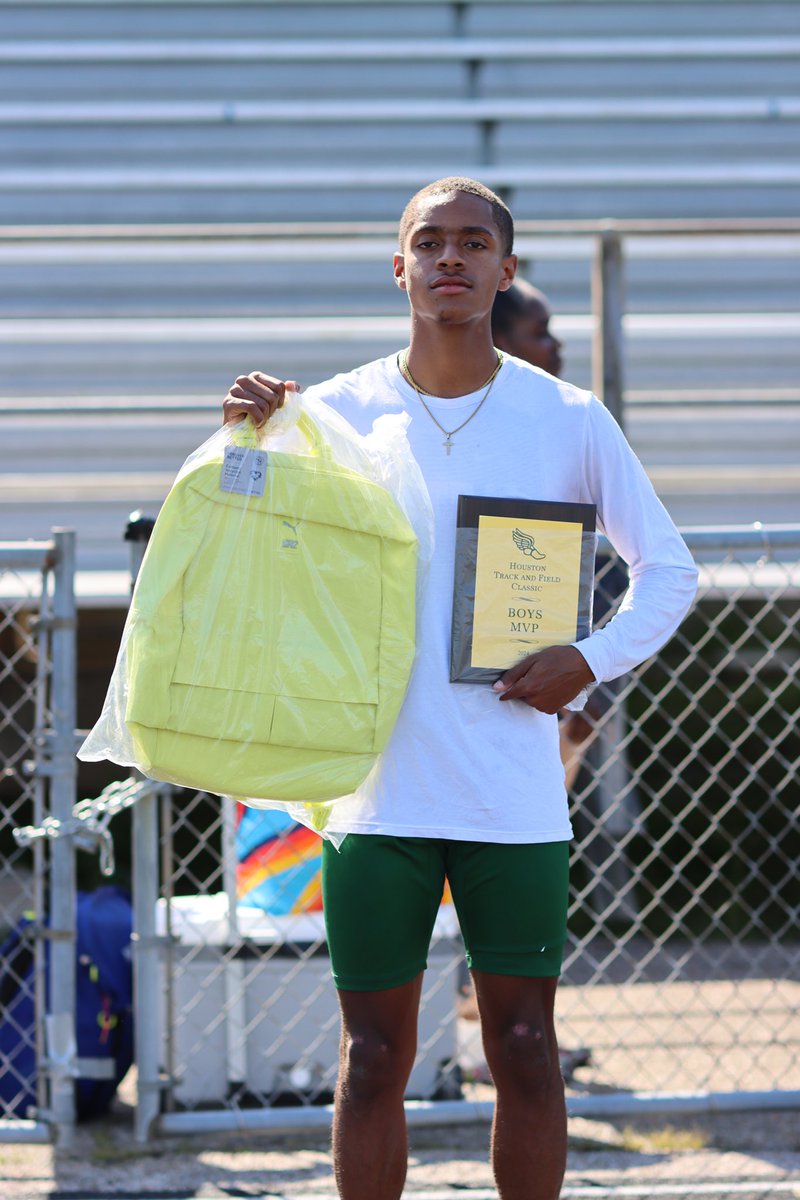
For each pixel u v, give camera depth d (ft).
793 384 49.29
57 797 24.43
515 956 16.22
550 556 16.26
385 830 16.14
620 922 42.75
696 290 49.29
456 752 16.10
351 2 50.06
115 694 15.97
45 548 24.50
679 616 17.06
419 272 16.58
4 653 46.26
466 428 16.67
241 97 49.55
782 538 25.08
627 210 49.93
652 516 17.21
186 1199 21.76
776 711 45.80
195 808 45.19
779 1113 25.79
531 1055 16.15
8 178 48.42
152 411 43.98
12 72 48.88
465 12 50.49
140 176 48.65
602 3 50.67
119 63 49.14
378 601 16.07
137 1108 24.56
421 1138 24.56
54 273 47.34
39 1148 24.32
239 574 15.81
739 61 50.85
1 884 43.96
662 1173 22.79
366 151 49.65
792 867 31.60
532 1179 16.11
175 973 26.07
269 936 26.22
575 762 28.81
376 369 17.51
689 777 45.88
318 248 47.96
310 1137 24.73
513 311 28.09
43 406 45.73
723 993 34.37
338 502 16.05
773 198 50.39
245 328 47.57
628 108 50.19
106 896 27.94
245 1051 26.14
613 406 35.96
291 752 15.80
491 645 16.11
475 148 49.90
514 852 16.17
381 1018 16.44
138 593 15.72
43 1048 24.79
